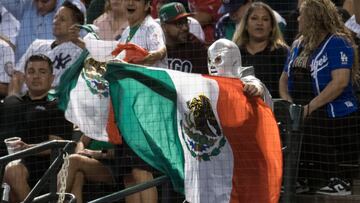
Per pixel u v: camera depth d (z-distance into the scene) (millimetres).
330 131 26719
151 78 24625
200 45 29109
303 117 26156
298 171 26875
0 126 27984
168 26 28906
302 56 27312
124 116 24625
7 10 32125
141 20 27875
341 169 26875
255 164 24281
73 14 30219
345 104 26797
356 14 29781
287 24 30328
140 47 27188
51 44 30484
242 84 24391
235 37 28547
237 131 24297
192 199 24047
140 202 25719
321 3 27078
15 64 31625
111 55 27000
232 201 24172
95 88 26891
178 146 24281
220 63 24875
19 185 26453
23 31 31953
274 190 24312
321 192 26953
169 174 24172
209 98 24312
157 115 24500
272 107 25125
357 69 27266
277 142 24359
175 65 28938
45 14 31922
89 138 26953
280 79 27875
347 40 26969
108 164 26359
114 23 30656
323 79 26891
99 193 26312
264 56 28109
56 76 30141
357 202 26672
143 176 25844
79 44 30297
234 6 30953
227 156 24250
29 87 27906
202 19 32125
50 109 27594
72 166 25969
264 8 28312
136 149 24453
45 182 22797
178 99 24406
